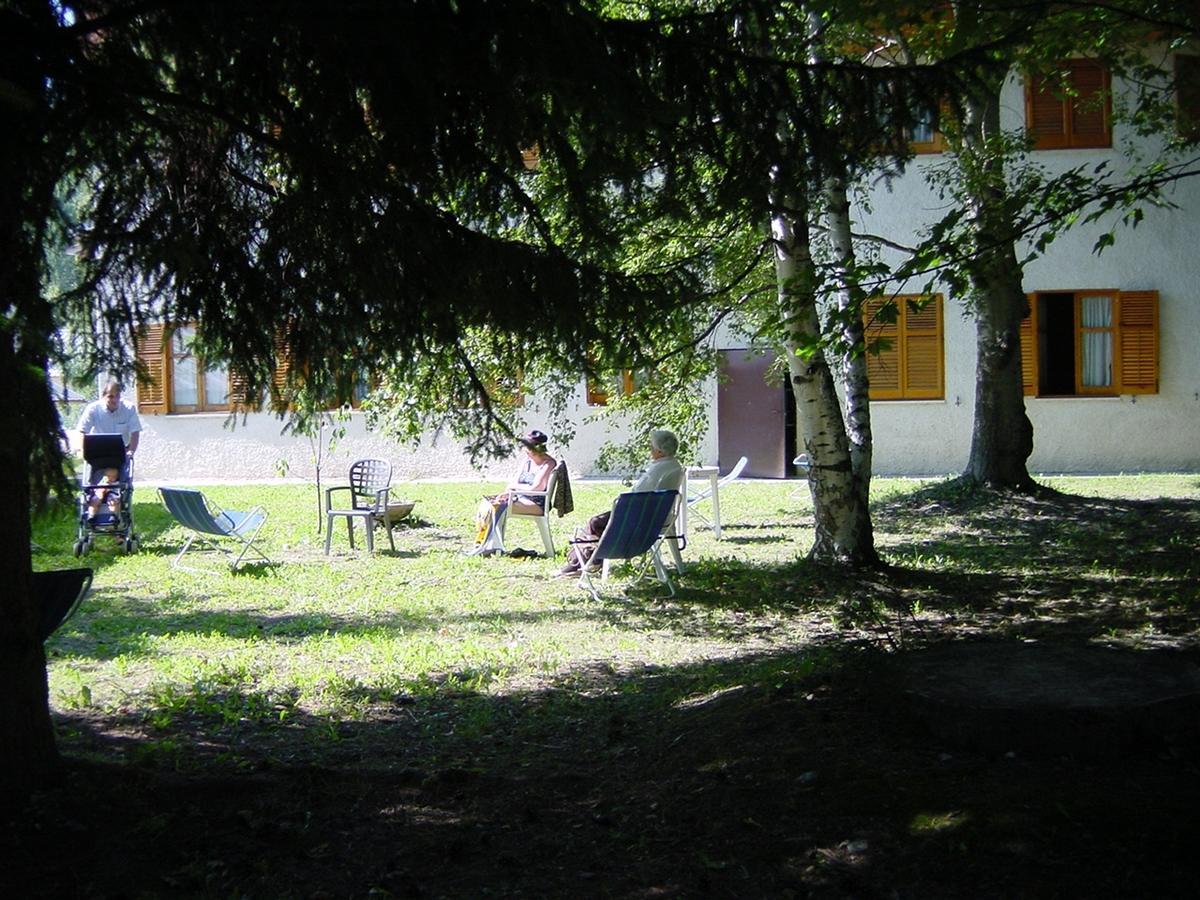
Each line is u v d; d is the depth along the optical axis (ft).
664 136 14.74
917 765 14.51
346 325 16.06
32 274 13.32
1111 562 35.81
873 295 21.09
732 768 15.62
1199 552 36.60
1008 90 63.00
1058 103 62.59
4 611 14.33
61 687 23.38
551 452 67.67
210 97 14.30
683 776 15.97
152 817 14.46
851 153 15.74
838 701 17.28
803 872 12.82
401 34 12.74
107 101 13.50
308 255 15.57
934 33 25.30
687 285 16.20
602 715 20.68
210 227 16.02
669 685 22.76
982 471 50.93
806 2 15.87
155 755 17.74
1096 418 66.59
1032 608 29.17
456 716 21.07
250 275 16.10
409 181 14.39
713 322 33.71
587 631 28.68
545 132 14.11
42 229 13.55
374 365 16.89
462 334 16.05
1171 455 66.54
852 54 28.48
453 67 13.01
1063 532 42.57
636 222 15.97
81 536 41.91
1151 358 66.08
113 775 15.44
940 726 15.11
